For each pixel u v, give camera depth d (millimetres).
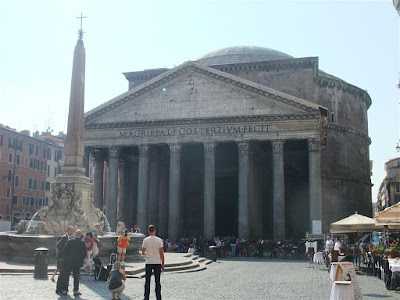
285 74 53844
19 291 12797
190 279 18484
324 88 58656
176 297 13492
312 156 39688
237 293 14914
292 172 52156
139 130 44469
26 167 68062
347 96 61969
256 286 17109
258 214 46688
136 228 29312
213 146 42281
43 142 72625
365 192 63531
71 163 20281
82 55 20688
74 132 20328
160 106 44406
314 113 39906
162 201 49719
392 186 100000
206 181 41875
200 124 42719
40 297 12078
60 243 14719
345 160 59531
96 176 48656
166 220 49719
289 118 40500
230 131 42062
